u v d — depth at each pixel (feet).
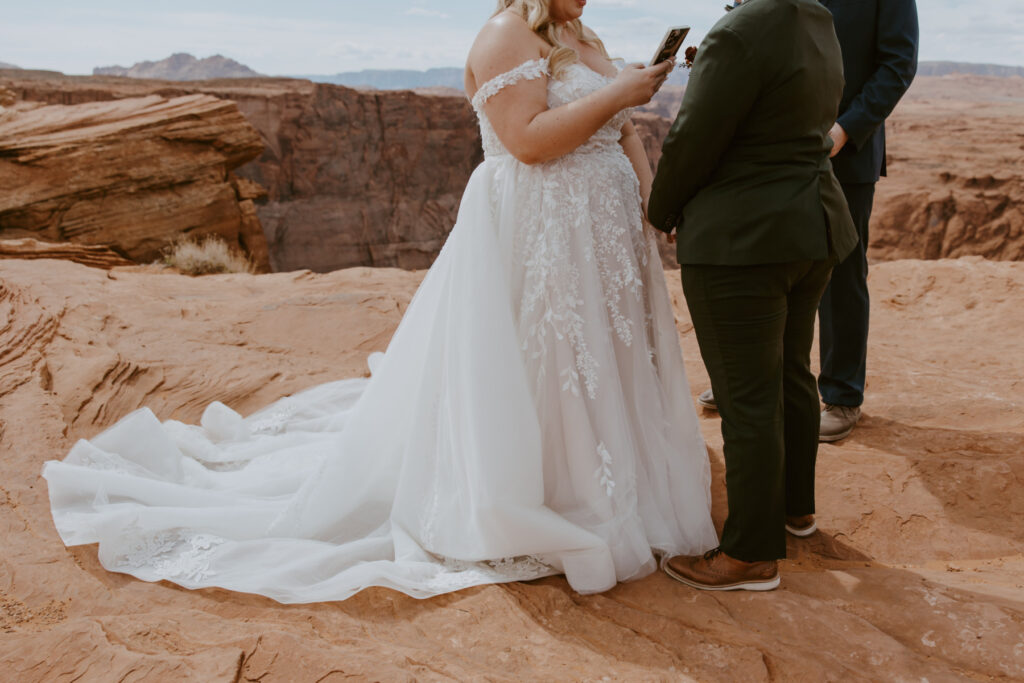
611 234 7.95
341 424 11.75
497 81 7.46
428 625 6.89
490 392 7.59
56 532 8.23
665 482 8.27
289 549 8.12
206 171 72.23
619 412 7.86
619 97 7.21
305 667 5.67
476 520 7.63
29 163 61.72
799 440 8.41
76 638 6.02
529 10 7.59
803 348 7.99
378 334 16.22
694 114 6.36
